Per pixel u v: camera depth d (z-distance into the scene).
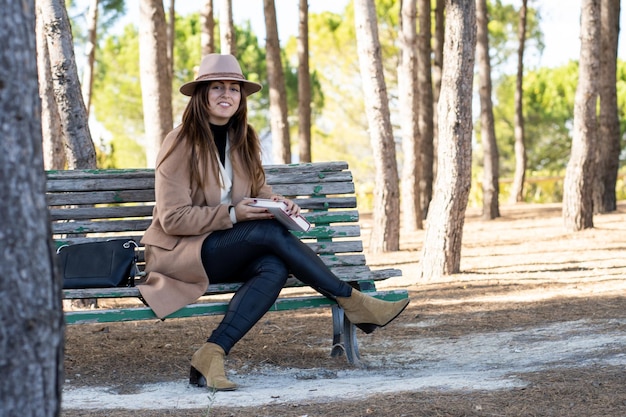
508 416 3.92
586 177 14.57
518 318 7.11
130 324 7.35
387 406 4.10
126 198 5.89
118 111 32.69
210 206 5.18
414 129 17.33
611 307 7.26
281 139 18.62
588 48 14.12
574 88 36.19
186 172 5.14
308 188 6.04
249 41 32.56
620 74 36.72
